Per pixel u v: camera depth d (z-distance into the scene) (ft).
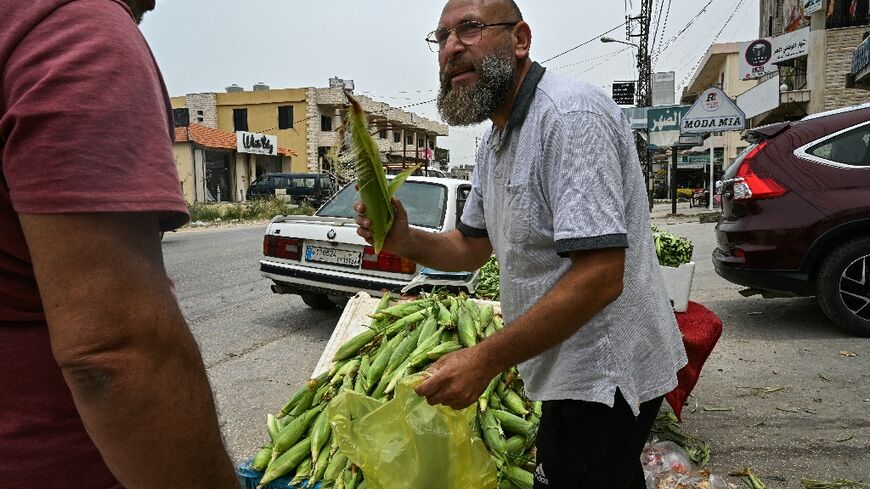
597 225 5.08
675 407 10.82
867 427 11.51
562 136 5.34
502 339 5.13
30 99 2.52
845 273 16.98
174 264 37.14
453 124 6.22
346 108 5.64
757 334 18.02
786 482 9.80
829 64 53.83
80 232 2.56
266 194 104.94
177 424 2.80
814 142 17.60
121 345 2.62
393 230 6.72
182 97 152.76
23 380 2.94
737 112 59.98
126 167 2.67
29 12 2.65
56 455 3.06
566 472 5.92
